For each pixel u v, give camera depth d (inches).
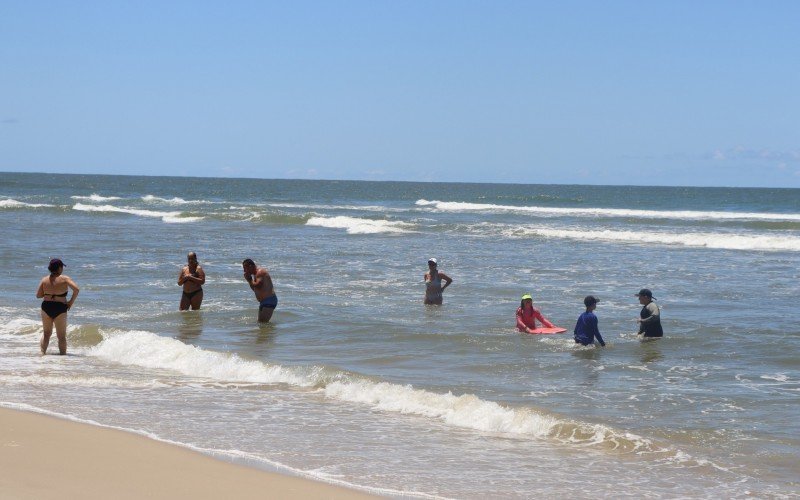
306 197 3786.9
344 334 558.6
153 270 918.4
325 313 645.9
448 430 337.1
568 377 436.1
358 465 284.8
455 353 498.0
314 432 328.8
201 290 660.1
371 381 408.2
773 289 808.9
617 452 307.3
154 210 2258.9
